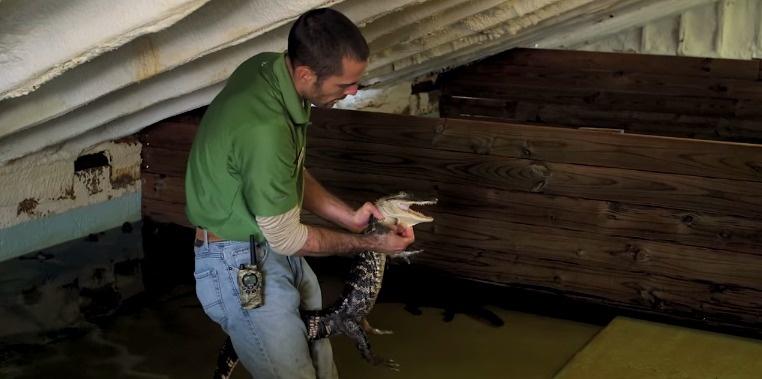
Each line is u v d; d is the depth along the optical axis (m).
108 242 4.02
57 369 2.90
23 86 2.05
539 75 6.19
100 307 3.45
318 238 2.11
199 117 4.05
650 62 5.85
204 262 2.21
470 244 3.61
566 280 3.46
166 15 1.91
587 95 6.09
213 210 2.10
